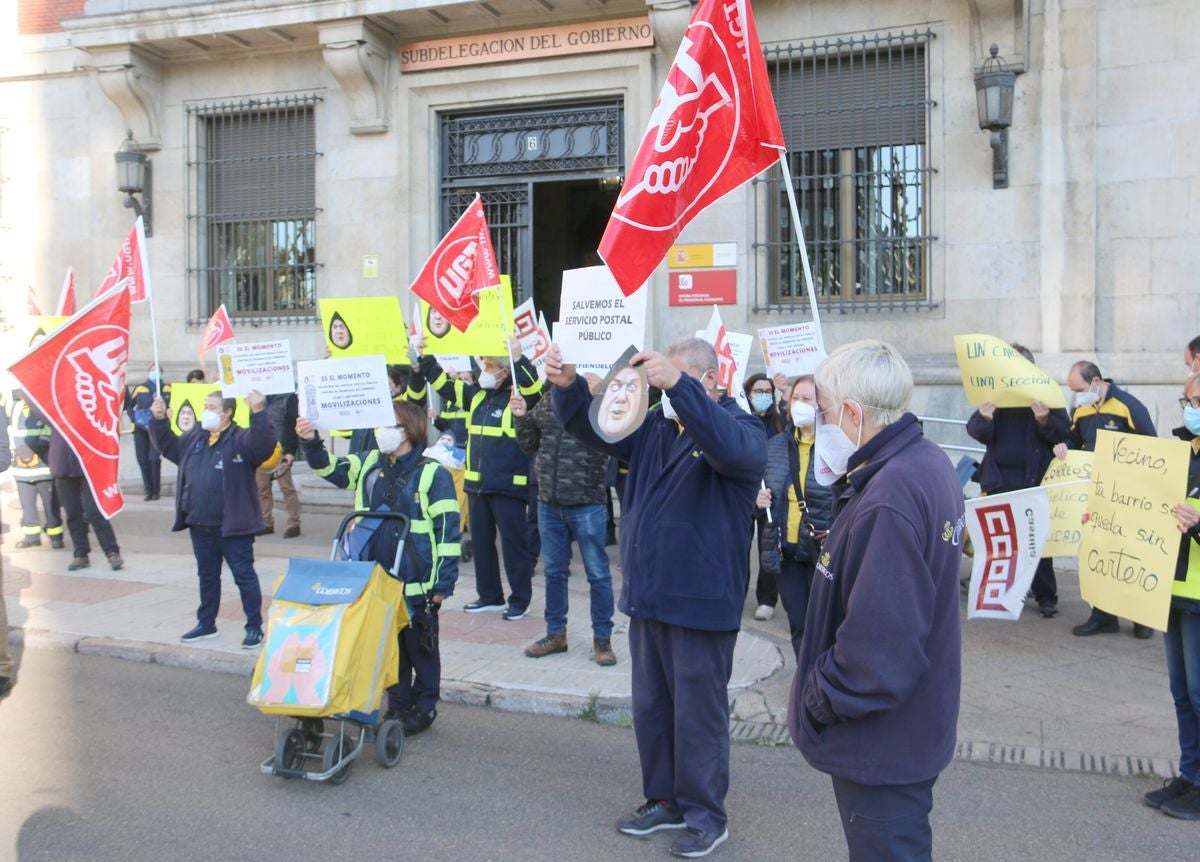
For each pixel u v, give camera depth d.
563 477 6.40
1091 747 5.15
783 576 6.23
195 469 7.04
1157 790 4.64
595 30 11.59
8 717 5.86
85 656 7.12
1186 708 4.54
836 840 4.30
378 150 12.59
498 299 7.23
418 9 11.66
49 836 4.33
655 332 11.35
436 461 5.43
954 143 10.23
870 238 10.66
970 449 9.77
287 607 4.84
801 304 10.95
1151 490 4.64
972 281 10.22
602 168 11.96
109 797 4.74
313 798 4.73
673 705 4.33
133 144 13.55
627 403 3.79
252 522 6.97
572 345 4.78
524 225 12.35
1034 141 9.91
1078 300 9.76
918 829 2.69
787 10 10.74
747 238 11.00
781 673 6.29
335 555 5.31
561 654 6.73
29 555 10.21
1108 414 7.36
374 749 5.32
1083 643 6.98
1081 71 9.70
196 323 13.57
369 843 4.29
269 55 13.02
